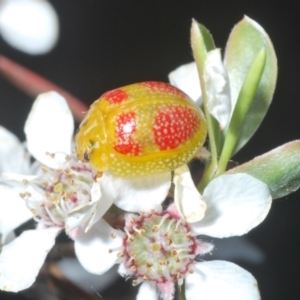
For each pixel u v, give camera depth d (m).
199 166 0.08
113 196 0.07
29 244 0.08
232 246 0.10
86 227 0.08
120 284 0.09
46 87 0.10
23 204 0.08
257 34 0.08
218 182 0.07
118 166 0.07
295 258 0.11
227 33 0.12
